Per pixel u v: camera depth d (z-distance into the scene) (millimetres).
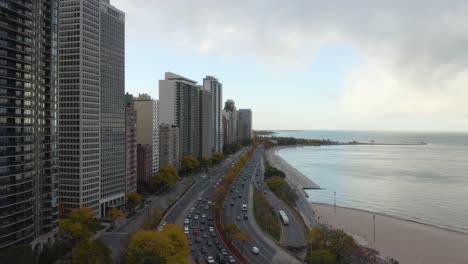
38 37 156625
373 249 172000
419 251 183125
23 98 142625
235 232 165750
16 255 121188
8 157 135625
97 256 126312
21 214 140000
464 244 193750
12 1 137875
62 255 147500
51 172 162125
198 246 162500
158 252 126438
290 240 178125
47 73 162250
